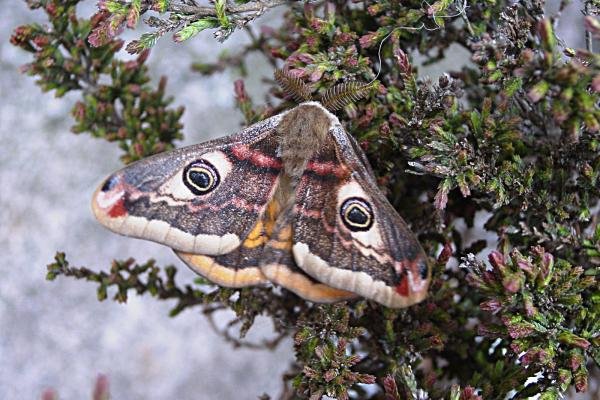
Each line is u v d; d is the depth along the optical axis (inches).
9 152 18.0
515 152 12.5
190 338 17.5
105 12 12.4
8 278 17.6
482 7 12.8
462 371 13.2
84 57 13.7
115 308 17.6
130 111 13.9
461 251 13.2
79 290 17.6
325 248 12.1
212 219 12.3
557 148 12.5
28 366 17.3
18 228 17.8
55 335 17.5
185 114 17.7
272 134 12.4
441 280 12.7
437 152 12.4
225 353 17.4
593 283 12.2
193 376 17.3
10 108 18.1
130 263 13.9
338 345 12.3
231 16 12.5
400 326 12.9
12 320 17.5
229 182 12.3
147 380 17.3
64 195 17.9
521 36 12.3
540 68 11.8
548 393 12.1
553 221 12.5
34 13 17.9
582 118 11.7
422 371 13.1
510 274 11.9
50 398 10.8
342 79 12.7
